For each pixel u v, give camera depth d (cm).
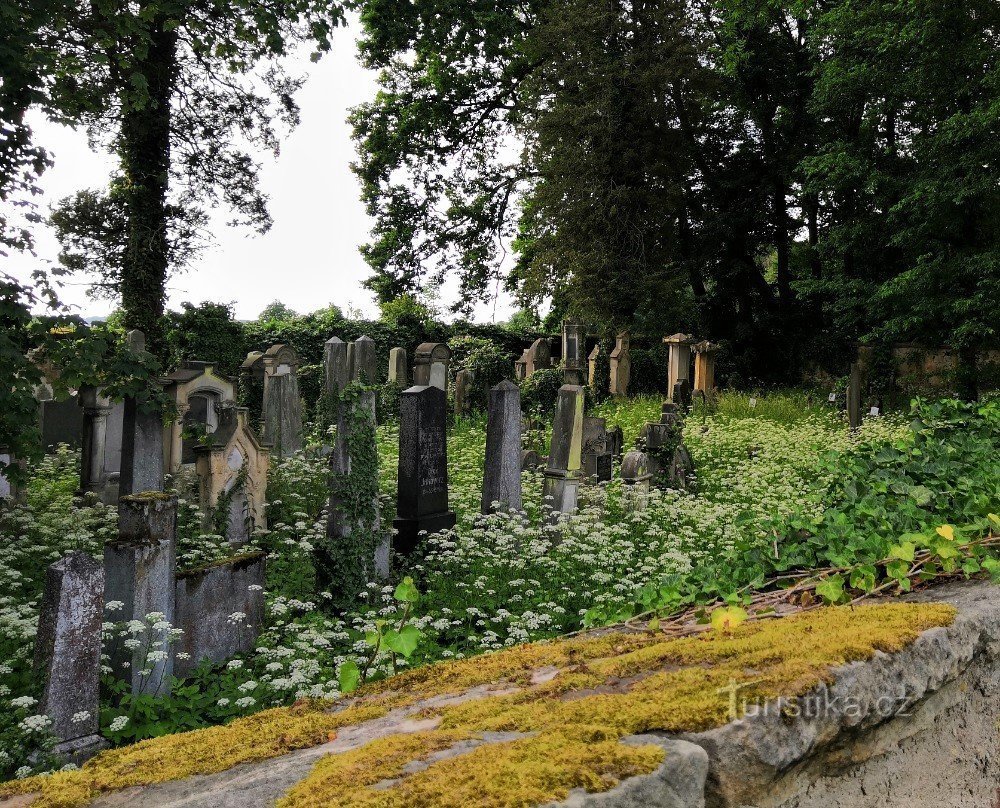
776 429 1873
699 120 3219
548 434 1938
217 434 941
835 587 296
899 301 2206
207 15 1254
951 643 209
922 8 1923
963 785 219
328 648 642
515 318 4091
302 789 135
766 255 3753
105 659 550
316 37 1134
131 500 581
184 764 169
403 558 888
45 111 920
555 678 204
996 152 1919
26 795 160
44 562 820
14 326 684
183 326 2111
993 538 320
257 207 1877
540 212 3125
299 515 958
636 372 3073
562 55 2916
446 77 3105
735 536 872
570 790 123
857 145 2400
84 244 1862
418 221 3281
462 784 125
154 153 1783
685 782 133
